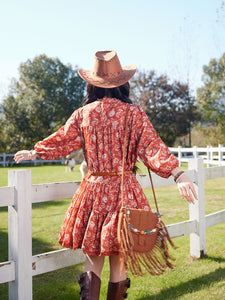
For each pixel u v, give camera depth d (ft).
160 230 5.75
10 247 7.20
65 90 110.83
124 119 5.79
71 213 6.03
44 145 6.28
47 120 100.17
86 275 5.71
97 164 5.87
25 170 7.08
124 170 5.83
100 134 5.82
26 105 97.14
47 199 7.83
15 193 6.97
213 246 12.83
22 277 7.02
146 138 5.67
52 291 8.98
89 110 5.99
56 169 61.31
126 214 5.37
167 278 9.66
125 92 6.43
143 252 5.46
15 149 88.17
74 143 6.20
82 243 5.63
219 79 122.31
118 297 5.83
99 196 5.71
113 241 5.41
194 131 126.41
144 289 8.93
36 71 116.88
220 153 49.98
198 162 11.35
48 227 16.75
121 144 5.78
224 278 9.58
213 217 12.38
